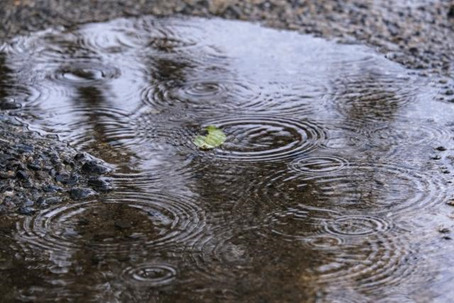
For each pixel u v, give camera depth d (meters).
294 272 4.53
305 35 8.44
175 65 7.72
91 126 6.43
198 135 6.24
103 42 8.38
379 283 4.43
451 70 7.45
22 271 4.57
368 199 5.29
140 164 5.80
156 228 4.97
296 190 5.41
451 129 6.27
